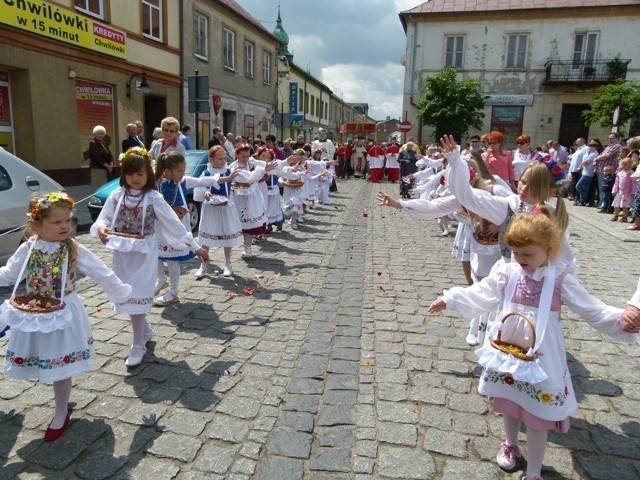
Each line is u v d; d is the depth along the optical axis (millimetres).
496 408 2551
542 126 28922
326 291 5652
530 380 2289
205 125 21797
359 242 8578
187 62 19734
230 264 6254
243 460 2678
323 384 3496
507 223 3486
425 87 26625
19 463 2623
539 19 27922
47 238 2850
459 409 3209
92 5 14500
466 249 5207
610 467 2678
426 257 7527
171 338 4227
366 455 2738
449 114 25250
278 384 3484
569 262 2943
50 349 2768
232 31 23719
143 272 3701
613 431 3004
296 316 4816
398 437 2902
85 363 2883
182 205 5070
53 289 2809
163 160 4898
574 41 27812
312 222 10641
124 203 3764
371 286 5898
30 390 3346
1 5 11211
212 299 5270
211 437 2869
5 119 12391
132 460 2664
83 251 3004
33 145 12688
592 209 13336
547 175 3209
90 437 2848
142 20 16891
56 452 2715
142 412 3105
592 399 3371
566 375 2457
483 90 29328
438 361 3893
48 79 12922
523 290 2500
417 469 2633
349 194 16641
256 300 5270
